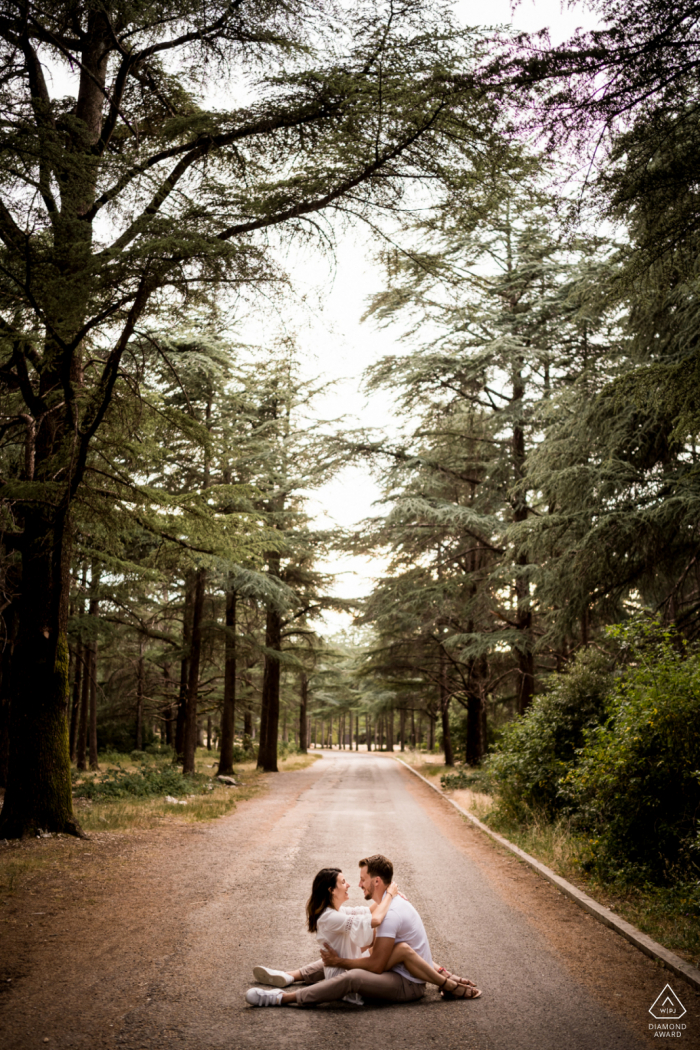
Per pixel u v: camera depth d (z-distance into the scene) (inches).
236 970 206.5
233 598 1047.6
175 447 477.4
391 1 287.6
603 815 338.6
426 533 987.3
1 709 683.4
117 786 661.3
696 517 484.7
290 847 419.8
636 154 253.1
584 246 324.2
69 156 329.1
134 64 426.9
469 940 239.6
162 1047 154.7
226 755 1010.1
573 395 600.1
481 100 242.1
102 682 1450.5
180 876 331.9
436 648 1168.8
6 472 545.0
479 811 572.1
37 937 232.2
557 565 578.6
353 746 3619.6
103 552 617.9
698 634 531.2
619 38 209.9
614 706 350.6
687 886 269.9
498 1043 158.7
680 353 477.1
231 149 373.1
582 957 221.3
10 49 386.0
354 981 180.5
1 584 460.4
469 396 919.0
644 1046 157.2
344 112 321.4
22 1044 154.6
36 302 322.3
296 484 1015.0
